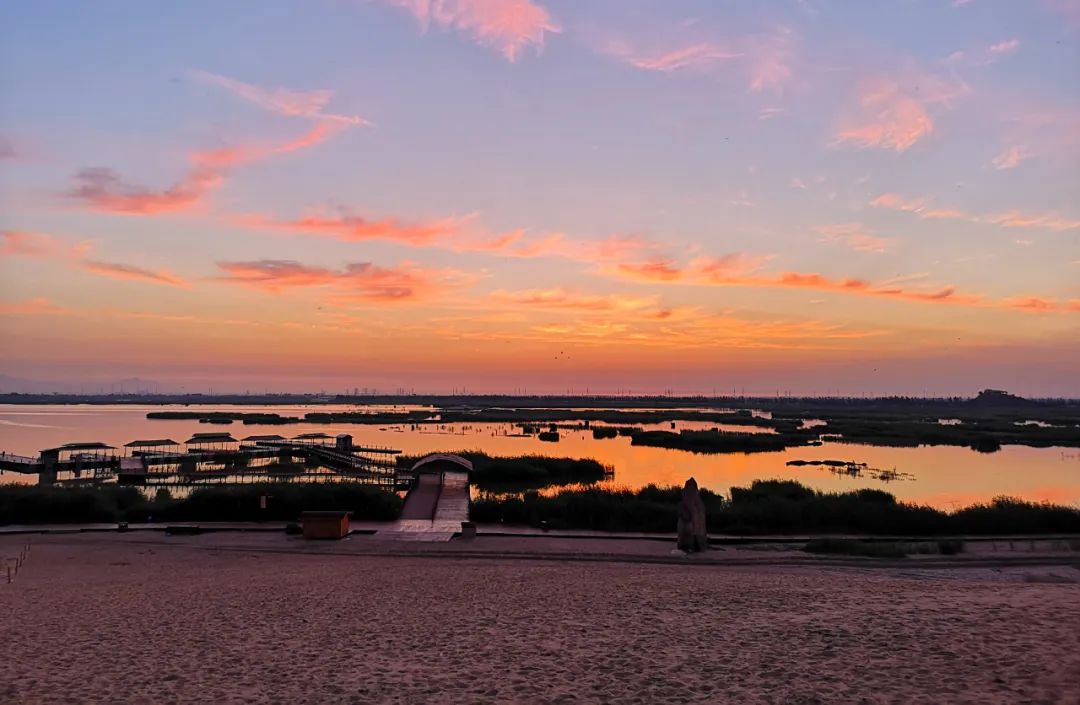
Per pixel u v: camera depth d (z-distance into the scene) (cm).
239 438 11038
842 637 1243
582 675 1098
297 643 1311
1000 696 928
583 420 17675
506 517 3706
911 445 10000
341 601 1716
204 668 1153
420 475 4784
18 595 1819
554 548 2873
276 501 3722
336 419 18112
